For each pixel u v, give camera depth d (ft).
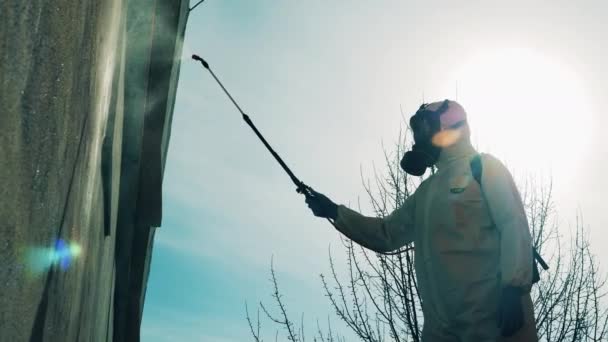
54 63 5.57
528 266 9.10
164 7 13.75
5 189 4.75
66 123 6.24
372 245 11.98
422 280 10.07
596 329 24.34
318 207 12.59
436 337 9.77
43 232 5.87
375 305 24.20
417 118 10.75
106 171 10.06
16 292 5.23
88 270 8.90
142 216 13.51
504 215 9.45
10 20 4.51
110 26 8.20
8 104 4.66
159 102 13.58
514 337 9.01
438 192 10.13
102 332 11.74
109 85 9.20
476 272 9.50
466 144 10.53
